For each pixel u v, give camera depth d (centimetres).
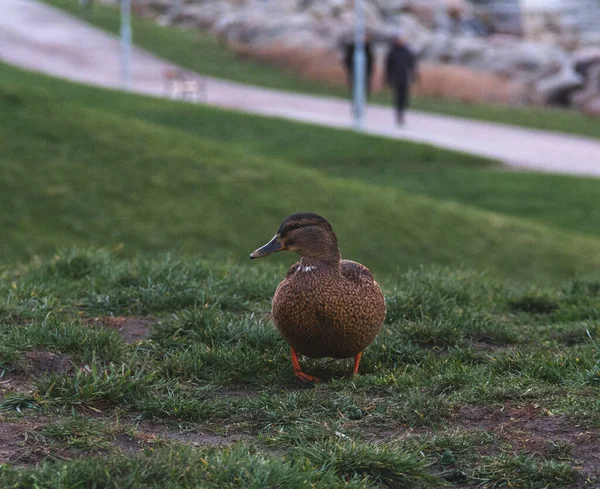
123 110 2903
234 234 1530
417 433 459
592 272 1527
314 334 533
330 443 432
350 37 4825
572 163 2752
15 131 1773
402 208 1753
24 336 564
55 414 462
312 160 2573
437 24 6012
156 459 395
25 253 1333
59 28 4825
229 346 600
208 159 1875
